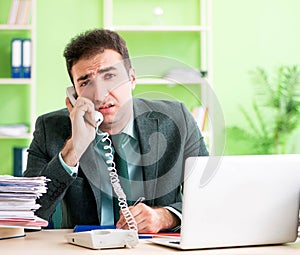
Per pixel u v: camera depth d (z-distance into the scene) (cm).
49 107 498
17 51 475
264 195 159
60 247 160
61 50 500
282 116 505
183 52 510
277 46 519
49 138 221
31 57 476
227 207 155
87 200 215
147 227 190
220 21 516
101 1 502
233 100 514
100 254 147
